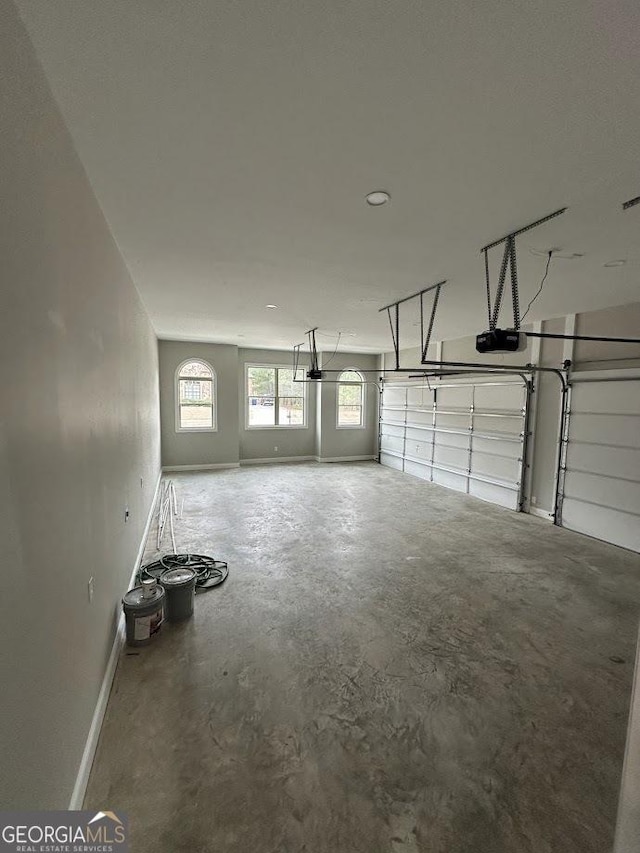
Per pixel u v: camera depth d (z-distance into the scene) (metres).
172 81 1.40
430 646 2.70
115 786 1.69
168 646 2.66
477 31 1.19
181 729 1.99
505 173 1.98
